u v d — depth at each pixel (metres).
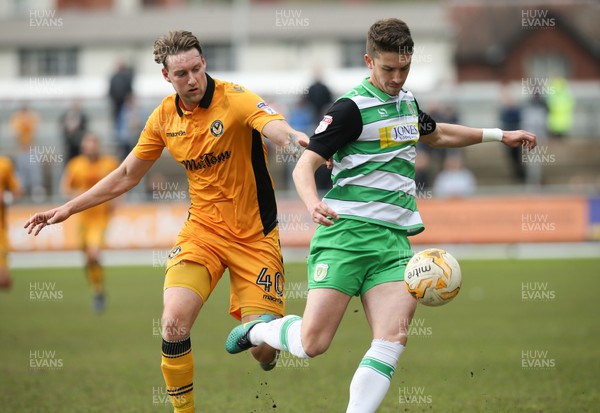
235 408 24.27
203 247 21.08
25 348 35.12
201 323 42.69
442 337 37.03
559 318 42.25
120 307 48.50
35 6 161.00
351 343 36.25
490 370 29.52
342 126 18.73
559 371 29.00
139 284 59.53
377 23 18.61
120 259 77.31
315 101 72.12
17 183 42.94
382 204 19.11
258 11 144.75
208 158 20.98
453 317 43.25
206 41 139.88
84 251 47.03
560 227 72.38
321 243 19.33
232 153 20.95
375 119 18.97
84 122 76.88
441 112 77.69
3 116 93.88
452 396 25.50
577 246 78.12
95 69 144.38
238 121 20.77
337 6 146.50
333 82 100.94
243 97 20.80
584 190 78.44
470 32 160.50
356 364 31.53
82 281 61.88
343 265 18.92
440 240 72.44
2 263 42.31
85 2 165.75
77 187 51.56
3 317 44.88
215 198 21.23
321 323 18.72
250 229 21.39
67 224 74.38
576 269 62.38
